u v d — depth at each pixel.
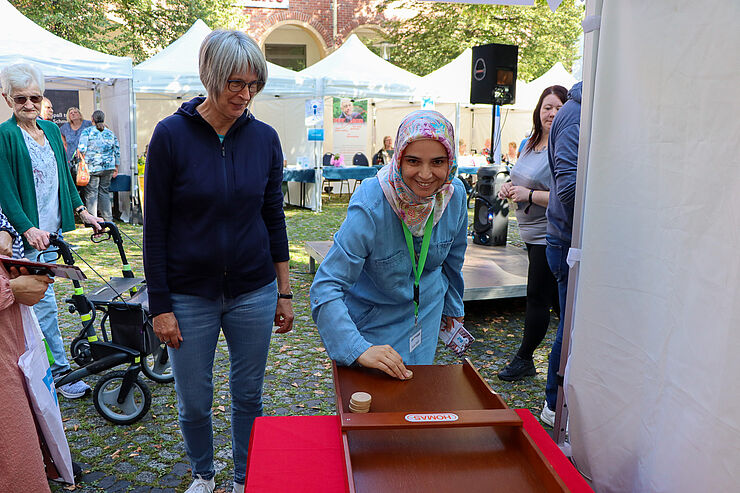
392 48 20.50
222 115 2.02
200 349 2.17
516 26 18.97
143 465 2.84
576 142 2.62
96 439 3.06
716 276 1.35
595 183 1.81
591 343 1.85
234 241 2.10
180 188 2.01
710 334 1.36
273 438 1.42
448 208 1.85
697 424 1.39
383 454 1.27
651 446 1.59
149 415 3.32
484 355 4.36
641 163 1.63
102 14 15.23
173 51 10.48
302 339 4.64
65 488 2.64
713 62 1.37
